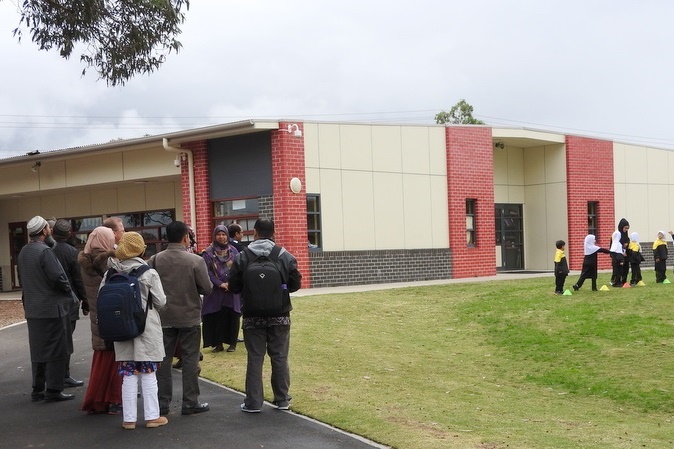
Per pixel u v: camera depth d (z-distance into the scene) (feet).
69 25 47.19
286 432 24.99
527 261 95.96
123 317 24.08
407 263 75.46
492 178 83.56
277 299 26.94
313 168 68.49
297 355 40.11
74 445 23.48
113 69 49.83
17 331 50.44
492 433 26.48
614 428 29.01
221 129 66.85
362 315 52.47
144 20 49.21
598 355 40.98
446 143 79.71
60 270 28.66
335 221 69.97
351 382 34.81
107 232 27.63
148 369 25.17
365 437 24.71
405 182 75.82
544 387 36.70
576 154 92.73
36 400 29.60
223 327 39.06
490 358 42.16
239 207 69.56
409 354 42.34
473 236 82.43
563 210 92.48
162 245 84.89
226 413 27.43
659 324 45.70
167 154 74.74
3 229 100.78
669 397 33.94
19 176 87.56
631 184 99.40
